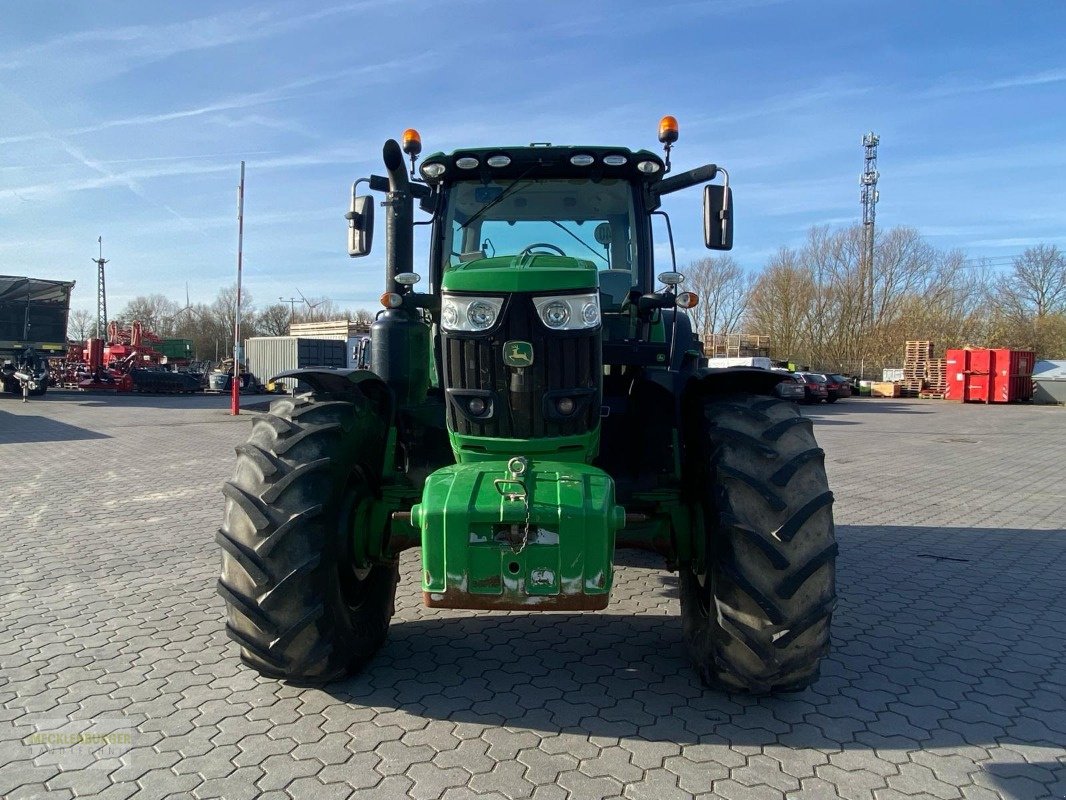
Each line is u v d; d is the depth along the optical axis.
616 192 4.25
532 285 3.08
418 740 2.88
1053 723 3.12
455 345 3.17
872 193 49.34
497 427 3.18
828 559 2.93
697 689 3.38
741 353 36.62
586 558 2.75
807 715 3.14
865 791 2.57
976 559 5.94
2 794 2.51
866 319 46.81
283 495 2.99
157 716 3.08
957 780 2.65
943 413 24.98
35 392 24.00
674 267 4.28
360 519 3.39
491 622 4.29
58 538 6.27
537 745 2.85
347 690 3.33
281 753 2.78
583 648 3.88
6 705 3.19
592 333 3.15
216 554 5.76
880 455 13.00
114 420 17.52
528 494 2.80
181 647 3.87
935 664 3.77
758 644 2.88
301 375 3.28
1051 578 5.40
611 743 2.87
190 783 2.58
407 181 3.87
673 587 5.00
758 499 2.97
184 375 30.81
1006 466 11.59
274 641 2.94
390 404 3.76
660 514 3.55
